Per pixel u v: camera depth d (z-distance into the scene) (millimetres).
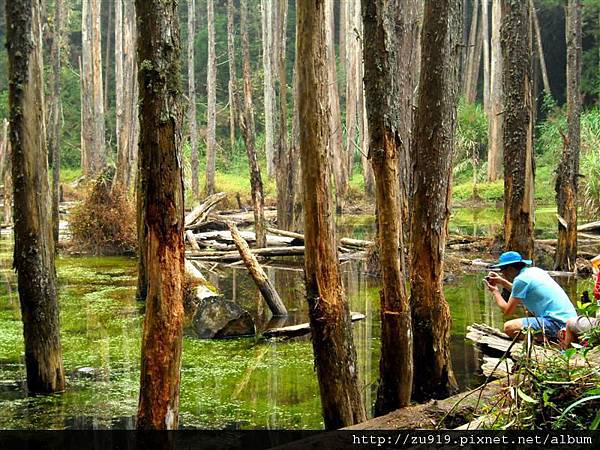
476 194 28016
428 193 5672
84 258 15484
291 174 16938
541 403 4203
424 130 5637
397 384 5168
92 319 9219
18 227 6074
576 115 12180
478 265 13328
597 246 14695
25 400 6035
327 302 4781
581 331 5609
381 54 4902
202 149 35250
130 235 16078
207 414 5660
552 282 6750
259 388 6328
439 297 5781
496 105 29125
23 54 5781
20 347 7805
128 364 7137
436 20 5512
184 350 7711
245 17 16406
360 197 28203
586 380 4305
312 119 4656
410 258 5902
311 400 5996
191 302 9914
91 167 22906
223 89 39750
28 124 5887
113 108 40500
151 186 4363
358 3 27188
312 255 4770
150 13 4273
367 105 5004
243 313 8445
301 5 4617
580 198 17969
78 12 38906
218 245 16312
